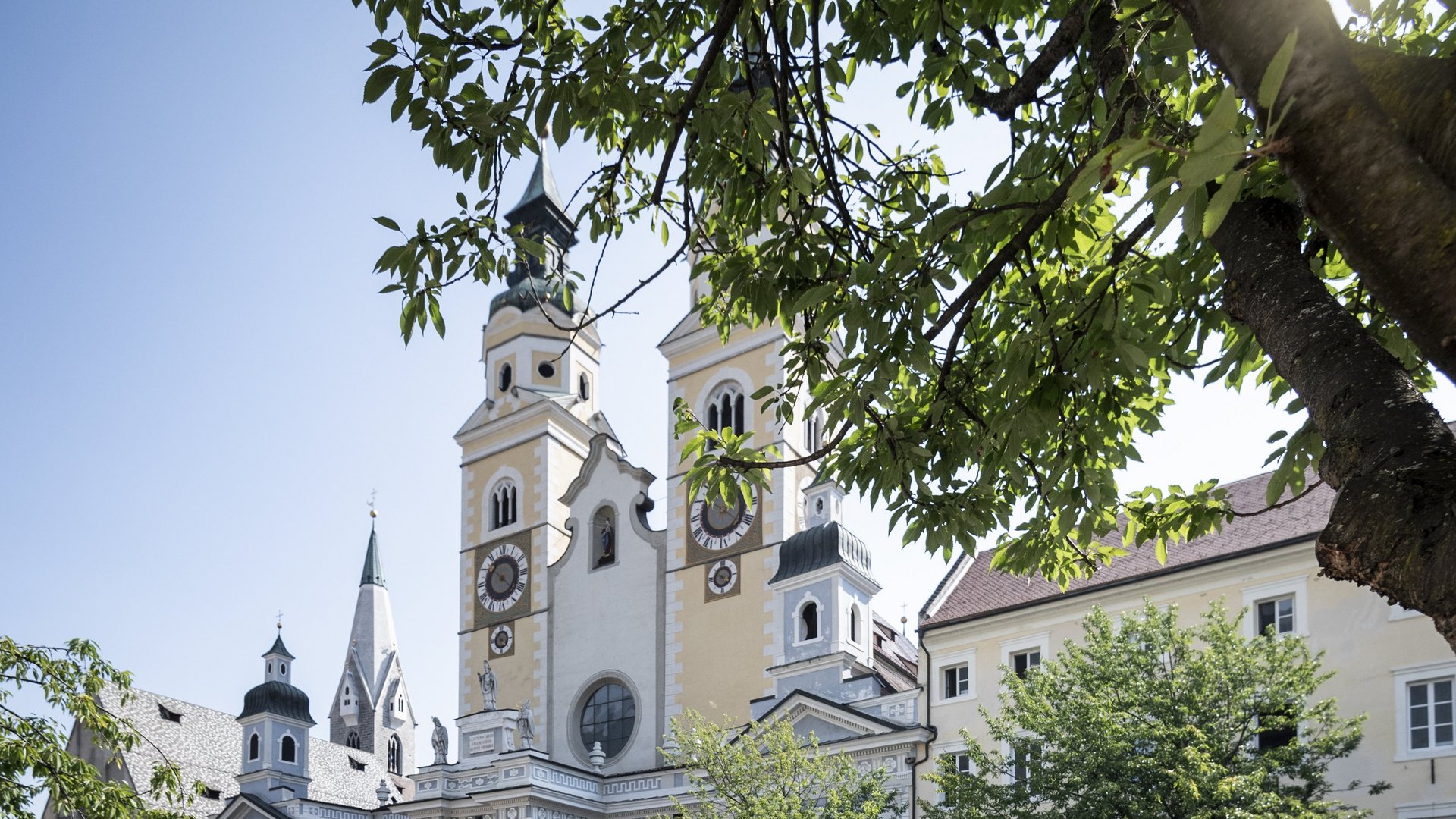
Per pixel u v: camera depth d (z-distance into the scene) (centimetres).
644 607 5188
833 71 1006
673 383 5453
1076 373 737
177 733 7506
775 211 904
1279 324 476
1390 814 2973
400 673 12862
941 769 3069
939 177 1094
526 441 5878
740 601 4897
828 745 4056
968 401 965
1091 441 889
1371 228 352
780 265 956
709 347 5388
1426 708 3003
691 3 984
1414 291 348
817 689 4422
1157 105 700
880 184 1083
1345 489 398
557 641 5419
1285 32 372
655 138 934
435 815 4875
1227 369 924
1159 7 692
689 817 3828
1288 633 3056
